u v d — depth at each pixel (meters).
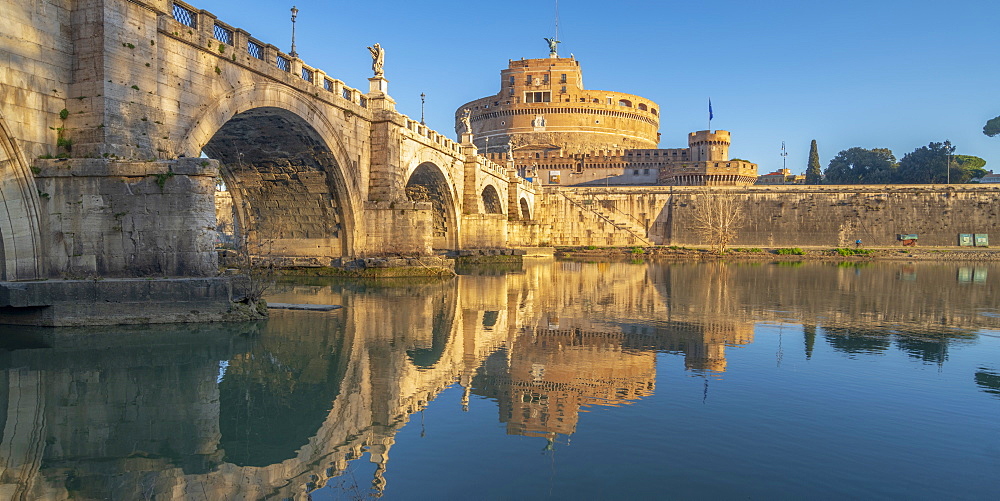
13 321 15.90
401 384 11.19
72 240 16.14
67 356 13.09
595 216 80.25
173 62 19.81
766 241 82.56
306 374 11.95
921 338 15.80
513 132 127.06
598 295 26.09
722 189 83.62
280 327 16.92
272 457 7.88
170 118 19.69
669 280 34.81
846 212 81.69
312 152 30.20
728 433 8.46
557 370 12.21
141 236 16.52
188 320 16.61
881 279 36.44
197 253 16.70
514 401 10.06
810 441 8.15
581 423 8.91
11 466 7.62
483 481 6.86
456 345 14.72
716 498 6.40
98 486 7.05
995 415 9.33
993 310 21.66
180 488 6.98
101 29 16.70
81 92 16.84
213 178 17.09
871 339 15.66
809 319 19.14
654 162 115.81
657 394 10.41
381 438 8.38
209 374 11.96
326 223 33.88
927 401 10.02
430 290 27.38
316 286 28.45
